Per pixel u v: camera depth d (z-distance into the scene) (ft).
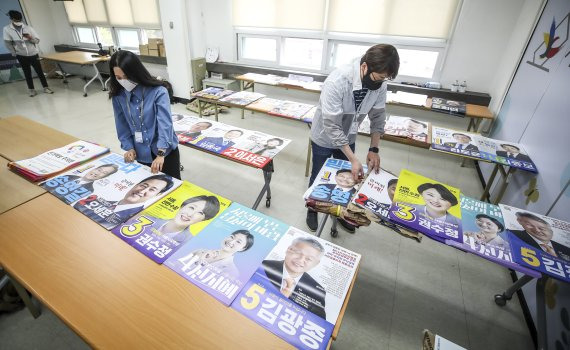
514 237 3.65
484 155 6.90
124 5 16.89
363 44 12.34
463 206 4.09
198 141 6.64
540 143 6.46
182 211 3.83
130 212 3.76
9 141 5.61
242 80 13.50
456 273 6.26
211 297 2.74
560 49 6.53
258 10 13.46
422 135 7.88
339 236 7.10
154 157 5.68
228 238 3.42
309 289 2.86
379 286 5.84
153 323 2.50
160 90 4.89
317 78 13.26
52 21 20.07
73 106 14.90
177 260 3.11
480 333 5.08
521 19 9.24
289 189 8.84
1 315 4.90
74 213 3.74
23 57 15.28
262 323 2.54
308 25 12.71
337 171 4.81
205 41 15.57
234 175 9.45
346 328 4.99
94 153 5.18
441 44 10.93
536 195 6.09
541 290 4.46
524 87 8.05
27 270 2.93
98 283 2.83
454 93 10.94
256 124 13.79
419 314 5.33
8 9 17.83
